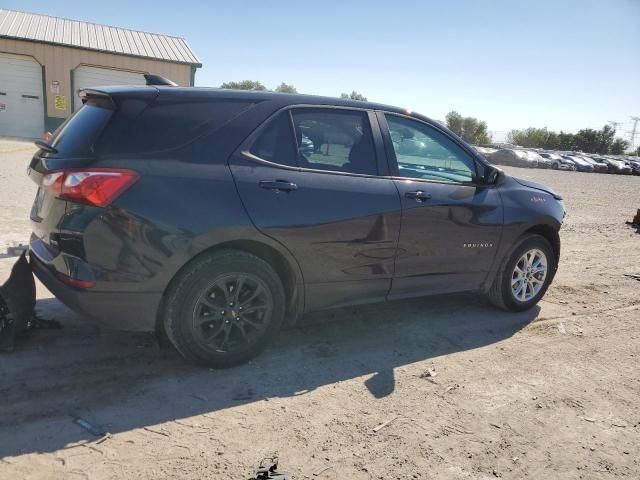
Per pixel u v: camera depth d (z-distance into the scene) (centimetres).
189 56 2655
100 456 259
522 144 9550
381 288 405
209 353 341
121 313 313
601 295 591
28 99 2469
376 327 452
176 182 313
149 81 369
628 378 390
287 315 382
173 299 323
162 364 354
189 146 323
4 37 2330
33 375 326
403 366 383
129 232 301
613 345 450
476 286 475
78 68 2481
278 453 274
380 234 388
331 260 371
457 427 310
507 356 414
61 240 308
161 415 298
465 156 458
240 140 340
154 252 307
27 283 362
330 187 366
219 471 256
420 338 436
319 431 296
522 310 514
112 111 314
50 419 284
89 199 295
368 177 389
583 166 4778
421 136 430
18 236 630
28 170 362
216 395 323
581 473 279
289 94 373
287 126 361
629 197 1916
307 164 365
